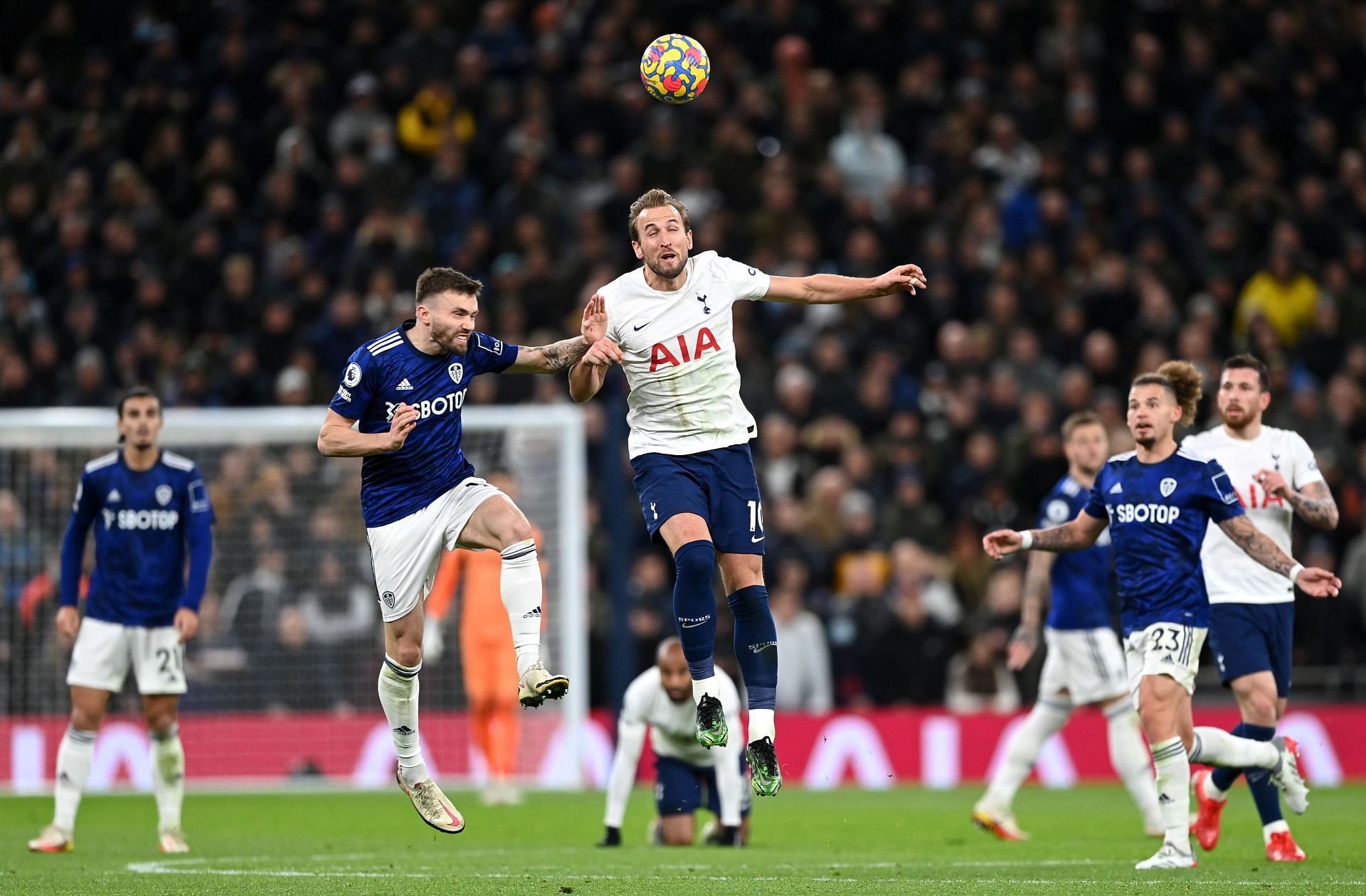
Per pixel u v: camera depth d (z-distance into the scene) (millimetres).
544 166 72062
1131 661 29125
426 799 26281
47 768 51344
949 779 54812
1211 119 78688
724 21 78375
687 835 36750
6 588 51688
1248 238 74312
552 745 53312
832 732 54469
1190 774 33219
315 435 52938
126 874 27656
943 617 57000
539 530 53750
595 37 77250
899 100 76875
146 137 73188
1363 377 66938
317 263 68562
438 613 46688
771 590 57219
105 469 34531
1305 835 37375
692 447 26344
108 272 67875
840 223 70625
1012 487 60344
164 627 34500
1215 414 63281
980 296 68938
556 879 26172
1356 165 77938
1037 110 76688
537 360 26484
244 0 79375
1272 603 31234
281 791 52688
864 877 26891
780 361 64938
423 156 74312
